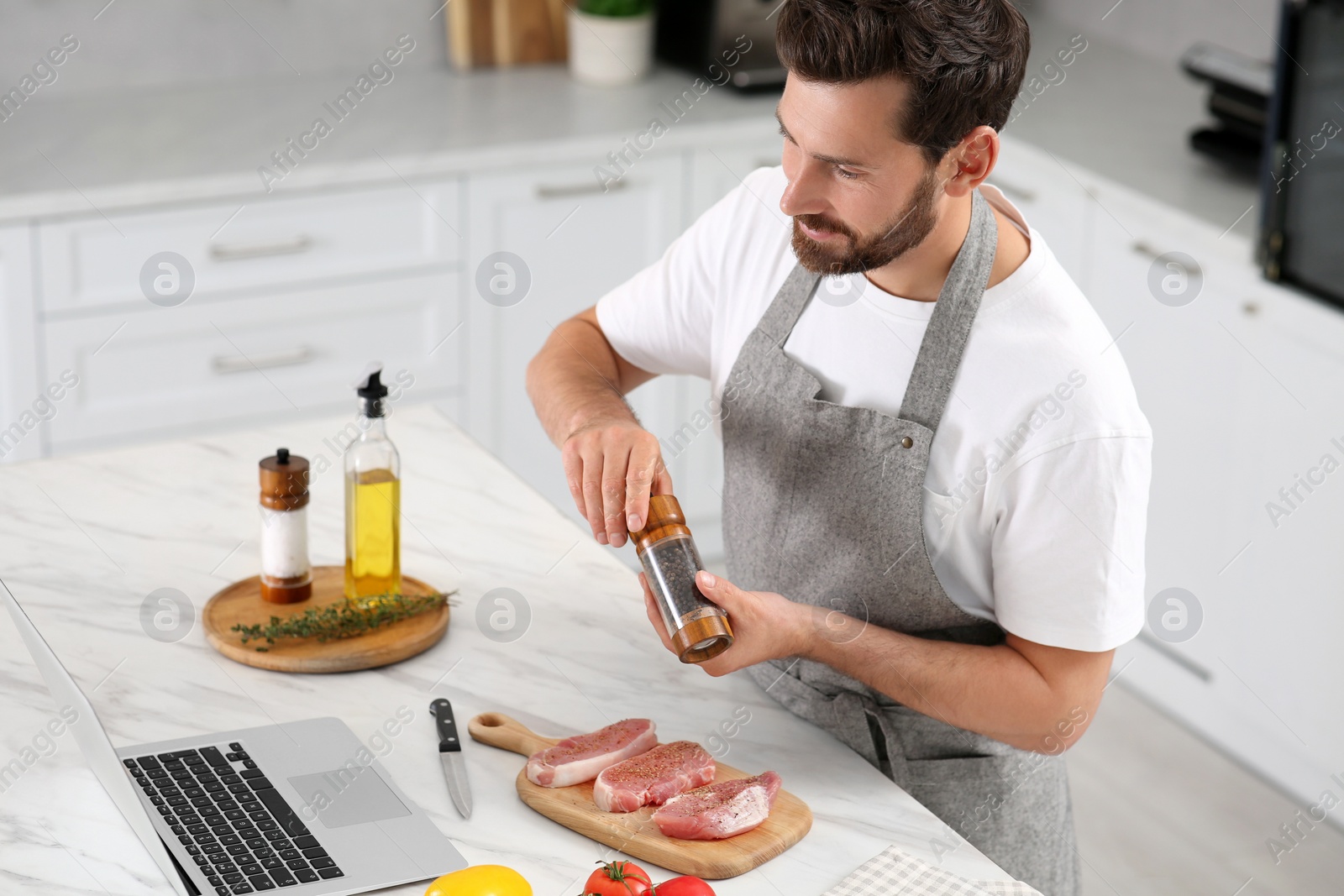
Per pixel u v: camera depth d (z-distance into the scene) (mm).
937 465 1383
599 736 1338
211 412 2979
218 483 1844
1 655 1535
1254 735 2742
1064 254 2936
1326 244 2408
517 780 1298
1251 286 2549
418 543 1703
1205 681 2816
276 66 3391
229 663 1469
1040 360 1339
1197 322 2668
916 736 1435
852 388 1442
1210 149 2898
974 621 1440
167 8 3238
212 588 1604
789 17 1214
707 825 1214
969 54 1192
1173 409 2758
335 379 3068
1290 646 2611
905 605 1434
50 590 1577
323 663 1460
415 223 3004
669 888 1120
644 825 1240
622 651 1533
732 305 1580
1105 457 1301
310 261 2951
